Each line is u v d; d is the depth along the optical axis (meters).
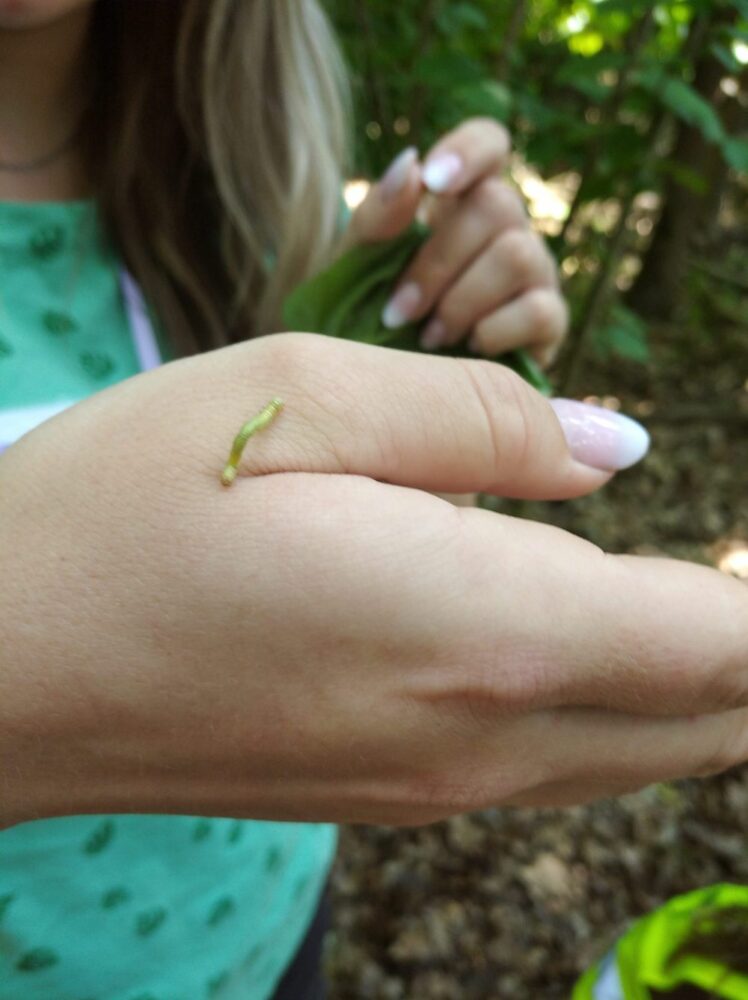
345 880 0.50
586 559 0.12
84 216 0.24
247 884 0.23
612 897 0.51
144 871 0.21
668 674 0.12
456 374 0.13
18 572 0.11
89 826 0.19
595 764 0.13
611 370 1.17
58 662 0.11
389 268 0.22
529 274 0.22
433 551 0.11
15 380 0.21
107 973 0.21
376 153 0.50
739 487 0.94
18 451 0.12
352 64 0.49
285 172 0.27
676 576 0.12
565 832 0.54
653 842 0.54
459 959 0.47
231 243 0.28
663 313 1.27
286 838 0.25
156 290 0.26
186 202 0.27
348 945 0.47
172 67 0.25
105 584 0.11
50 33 0.22
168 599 0.11
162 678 0.11
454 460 0.13
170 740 0.11
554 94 0.62
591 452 0.15
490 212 0.21
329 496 0.11
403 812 0.13
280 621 0.11
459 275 0.22
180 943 0.22
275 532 0.11
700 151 0.90
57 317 0.23
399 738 0.12
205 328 0.27
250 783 0.12
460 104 0.48
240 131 0.26
